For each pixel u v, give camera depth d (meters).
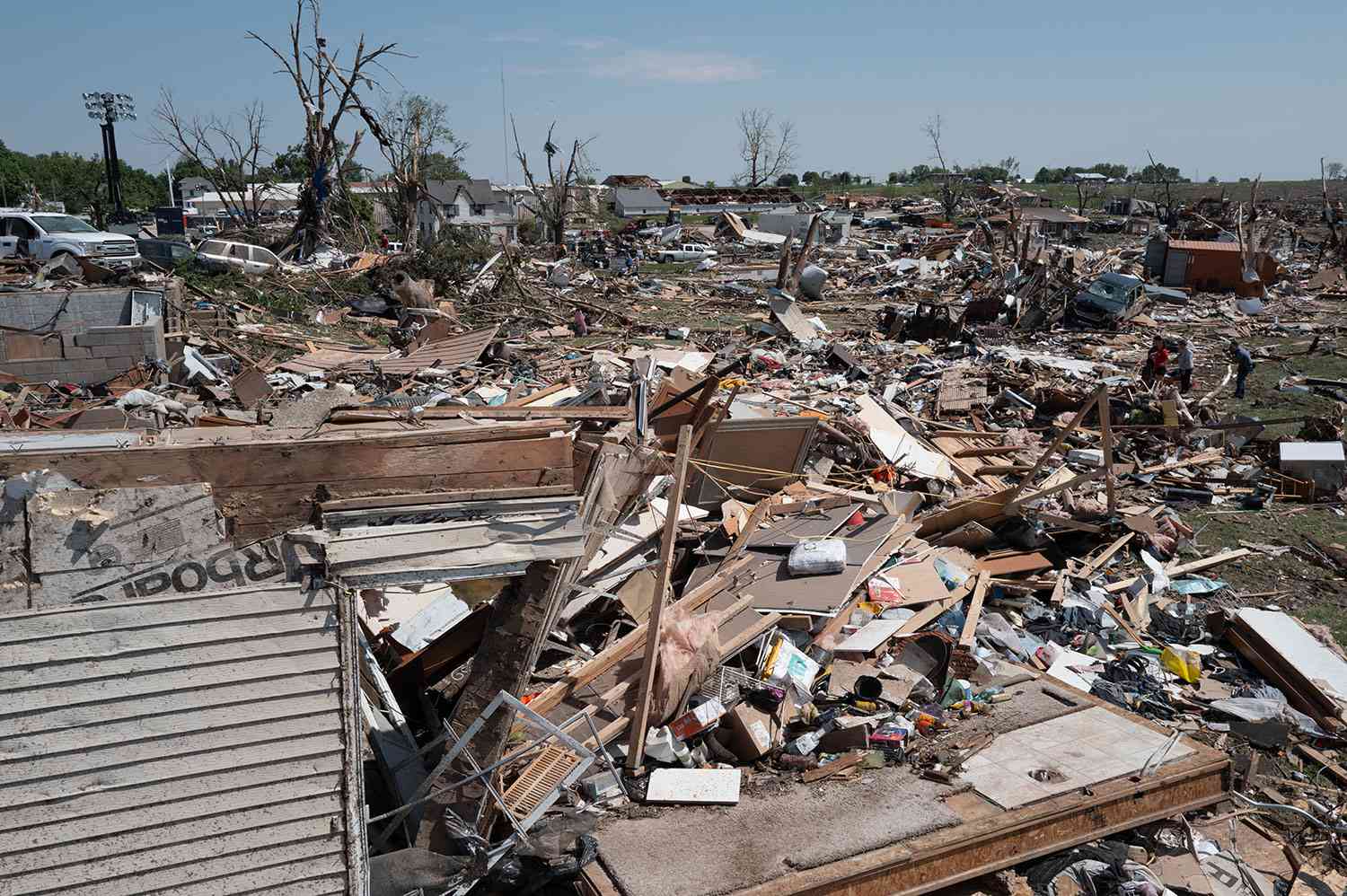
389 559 5.28
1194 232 57.62
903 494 12.02
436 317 26.70
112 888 4.87
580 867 5.85
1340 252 46.72
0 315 18.47
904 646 8.52
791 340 27.55
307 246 43.38
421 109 49.12
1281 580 11.34
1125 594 10.53
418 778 6.53
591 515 6.57
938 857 5.91
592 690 7.36
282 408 5.67
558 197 59.16
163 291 21.14
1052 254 39.56
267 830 5.11
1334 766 7.61
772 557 9.69
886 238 71.25
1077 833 6.32
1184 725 8.14
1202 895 6.02
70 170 91.62
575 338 28.33
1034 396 19.14
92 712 4.72
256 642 5.00
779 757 7.21
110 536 4.70
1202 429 16.61
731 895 5.51
